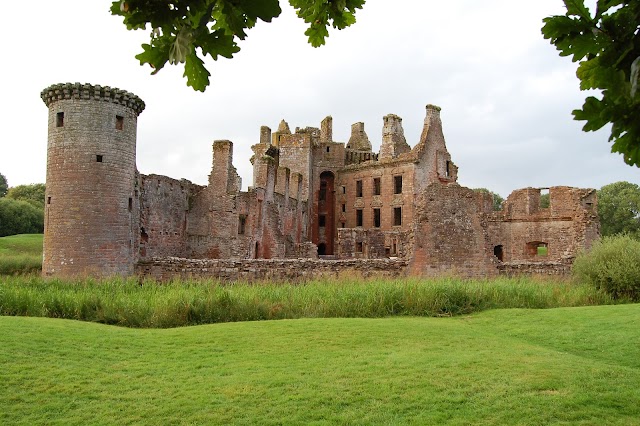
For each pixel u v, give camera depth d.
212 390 11.72
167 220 40.56
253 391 11.62
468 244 32.00
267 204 51.94
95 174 30.73
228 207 44.66
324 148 73.69
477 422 9.95
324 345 16.06
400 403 10.94
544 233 53.28
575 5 3.85
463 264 31.70
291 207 62.25
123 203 31.89
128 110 32.50
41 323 18.08
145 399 11.16
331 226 74.19
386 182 66.69
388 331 18.09
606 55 3.86
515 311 23.80
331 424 9.86
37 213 92.44
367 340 16.75
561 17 3.91
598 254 30.17
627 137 4.10
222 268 31.16
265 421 10.02
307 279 29.59
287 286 26.02
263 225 51.16
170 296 21.66
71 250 30.08
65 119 30.73
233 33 3.95
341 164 73.88
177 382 12.33
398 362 14.01
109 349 15.25
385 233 60.00
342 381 12.35
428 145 64.25
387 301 23.39
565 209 52.06
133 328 19.50
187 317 20.78
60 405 10.77
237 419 10.12
